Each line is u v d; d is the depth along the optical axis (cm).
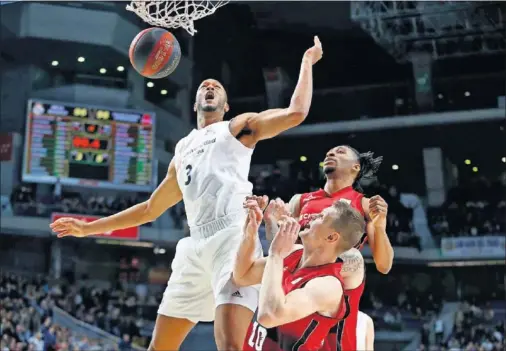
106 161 2358
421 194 2722
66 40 2311
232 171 393
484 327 2372
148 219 448
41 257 2444
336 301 338
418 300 2595
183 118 2712
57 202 2352
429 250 2522
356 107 2820
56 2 2303
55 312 2148
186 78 2684
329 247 350
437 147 2656
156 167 2470
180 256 412
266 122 385
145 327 2358
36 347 1847
